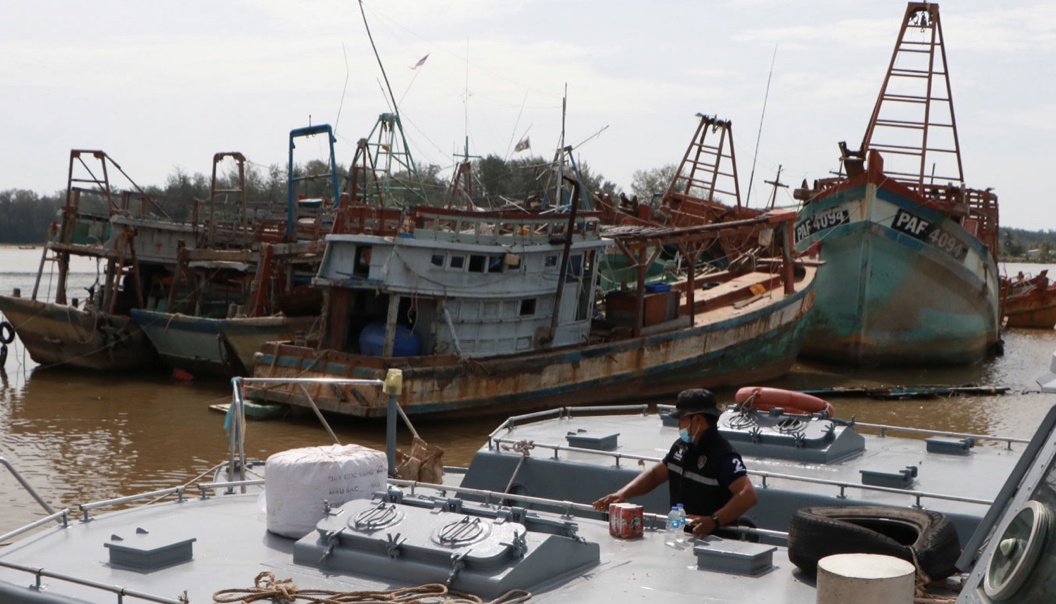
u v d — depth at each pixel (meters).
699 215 41.06
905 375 33.84
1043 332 53.09
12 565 6.27
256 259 31.20
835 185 34.47
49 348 31.77
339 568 6.38
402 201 37.44
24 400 26.12
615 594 6.06
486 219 24.08
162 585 6.18
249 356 28.14
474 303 23.84
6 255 125.38
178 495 8.21
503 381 23.86
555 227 25.41
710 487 7.46
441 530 6.28
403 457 11.44
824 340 35.62
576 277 25.94
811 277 33.16
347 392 22.34
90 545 6.96
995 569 4.48
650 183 89.44
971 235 34.22
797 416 11.20
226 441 21.11
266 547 6.91
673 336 27.36
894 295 34.28
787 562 6.75
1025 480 4.95
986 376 33.75
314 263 31.73
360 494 7.20
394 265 22.95
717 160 43.81
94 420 23.39
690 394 7.61
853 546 6.14
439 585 5.87
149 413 24.33
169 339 30.05
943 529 6.26
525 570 6.03
